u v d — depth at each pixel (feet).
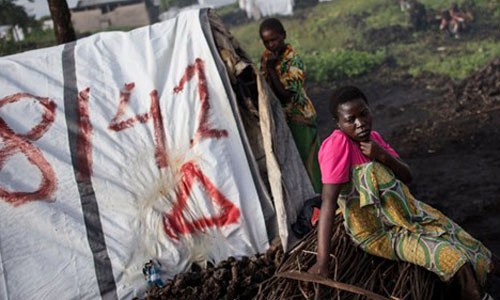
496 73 30.30
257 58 49.93
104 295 13.71
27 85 14.98
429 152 23.59
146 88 15.08
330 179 10.37
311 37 50.88
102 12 66.64
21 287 13.28
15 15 57.77
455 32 44.24
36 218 13.78
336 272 10.64
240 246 14.64
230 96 14.89
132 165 14.55
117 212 14.24
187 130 14.76
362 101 10.26
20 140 14.30
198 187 14.56
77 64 15.33
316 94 37.96
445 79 35.40
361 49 45.83
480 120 25.86
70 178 14.25
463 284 10.09
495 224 16.83
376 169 10.50
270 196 14.94
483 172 20.63
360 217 10.82
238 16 63.62
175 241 14.38
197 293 13.14
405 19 49.08
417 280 10.37
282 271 11.30
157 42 15.42
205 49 15.02
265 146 14.57
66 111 14.79
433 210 11.19
